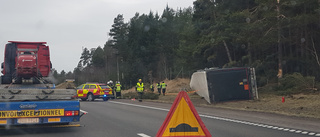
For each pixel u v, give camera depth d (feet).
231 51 137.08
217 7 127.13
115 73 282.15
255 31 91.97
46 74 42.14
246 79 67.05
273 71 102.89
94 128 34.81
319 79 94.17
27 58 38.01
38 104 30.09
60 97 31.48
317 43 105.09
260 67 106.42
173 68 247.91
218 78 66.54
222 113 48.52
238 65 113.70
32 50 41.83
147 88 165.07
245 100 66.64
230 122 38.40
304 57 105.29
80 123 38.75
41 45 42.29
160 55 255.70
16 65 38.91
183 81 179.11
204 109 55.83
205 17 136.36
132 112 52.47
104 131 32.68
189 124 20.43
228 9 120.47
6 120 29.09
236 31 101.96
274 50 118.62
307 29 101.35
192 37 138.51
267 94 81.15
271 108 53.52
